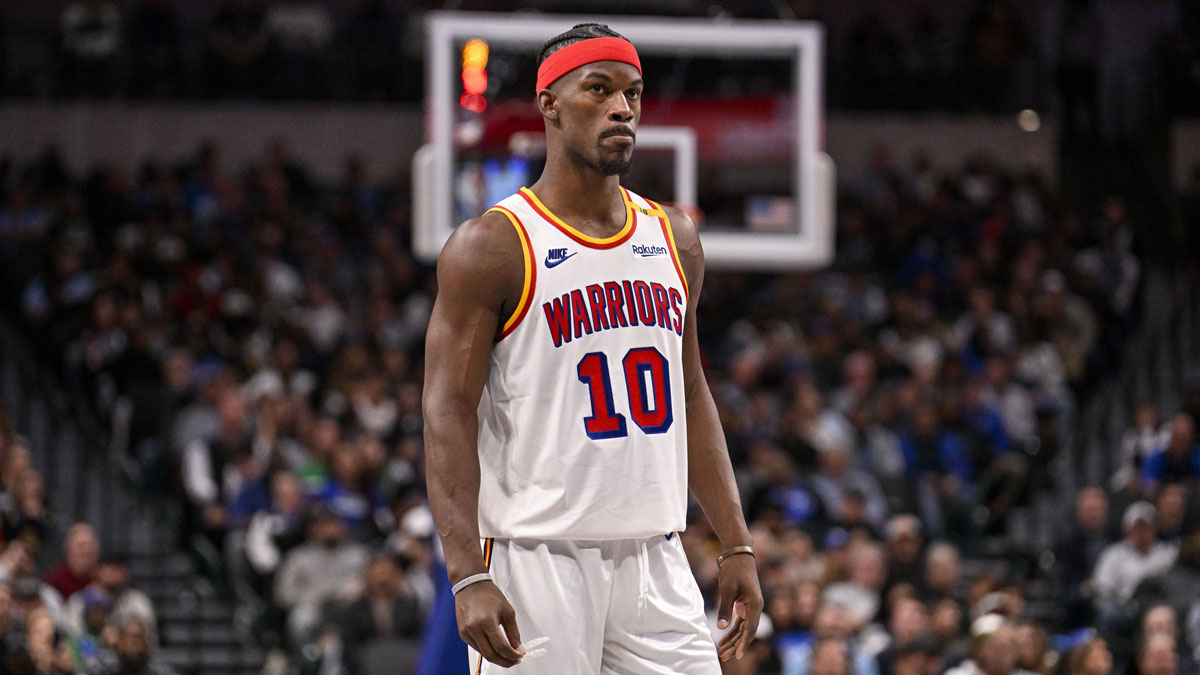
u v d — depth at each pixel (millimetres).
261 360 23969
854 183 35406
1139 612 18234
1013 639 15195
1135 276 30625
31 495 18688
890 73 35750
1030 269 29656
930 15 36406
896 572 18797
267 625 19188
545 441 5719
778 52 15633
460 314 5727
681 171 15531
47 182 31266
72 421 22781
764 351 26062
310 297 27031
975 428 23688
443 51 14773
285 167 32656
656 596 5844
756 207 15617
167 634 20297
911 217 31969
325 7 37375
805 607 17047
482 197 14703
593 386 5754
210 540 20750
